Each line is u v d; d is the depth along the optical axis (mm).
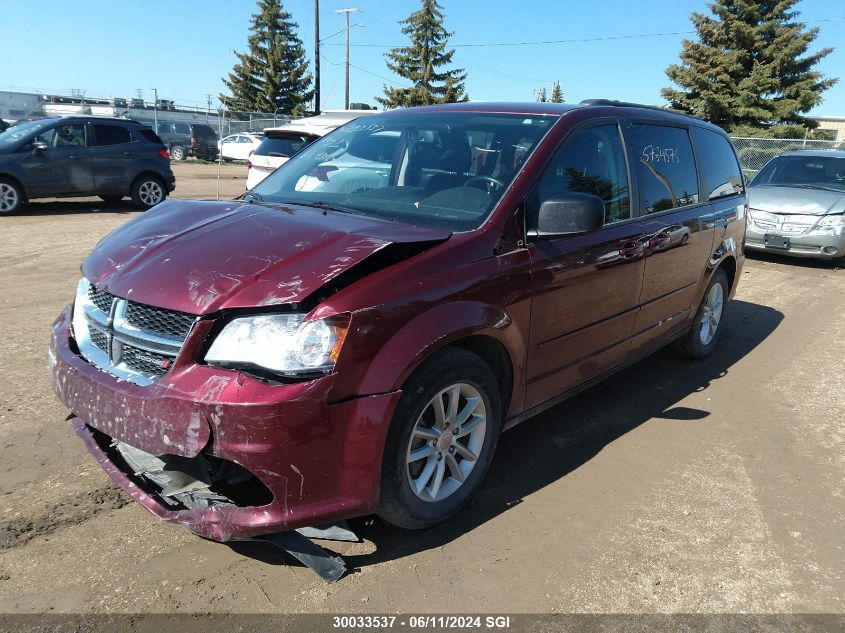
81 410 2555
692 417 4301
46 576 2502
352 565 2652
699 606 2535
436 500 2820
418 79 48844
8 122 22938
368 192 3459
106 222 11461
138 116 37750
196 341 2311
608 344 3828
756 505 3281
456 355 2709
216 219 2928
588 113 3699
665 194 4281
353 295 2385
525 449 3762
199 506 2439
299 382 2268
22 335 5156
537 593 2553
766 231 9664
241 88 54062
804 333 6453
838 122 49812
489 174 3262
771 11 34688
